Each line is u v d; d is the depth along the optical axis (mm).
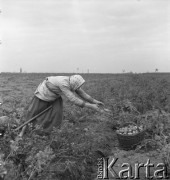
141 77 16375
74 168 5492
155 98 9688
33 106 6652
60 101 6707
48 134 6363
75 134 6359
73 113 8195
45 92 6531
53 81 6488
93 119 8180
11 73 20406
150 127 7082
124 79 15781
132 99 9508
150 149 6465
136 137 6438
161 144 6246
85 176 5605
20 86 13961
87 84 14023
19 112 7305
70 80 6484
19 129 6488
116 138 7176
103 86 12664
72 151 5816
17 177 4875
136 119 7637
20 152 5277
